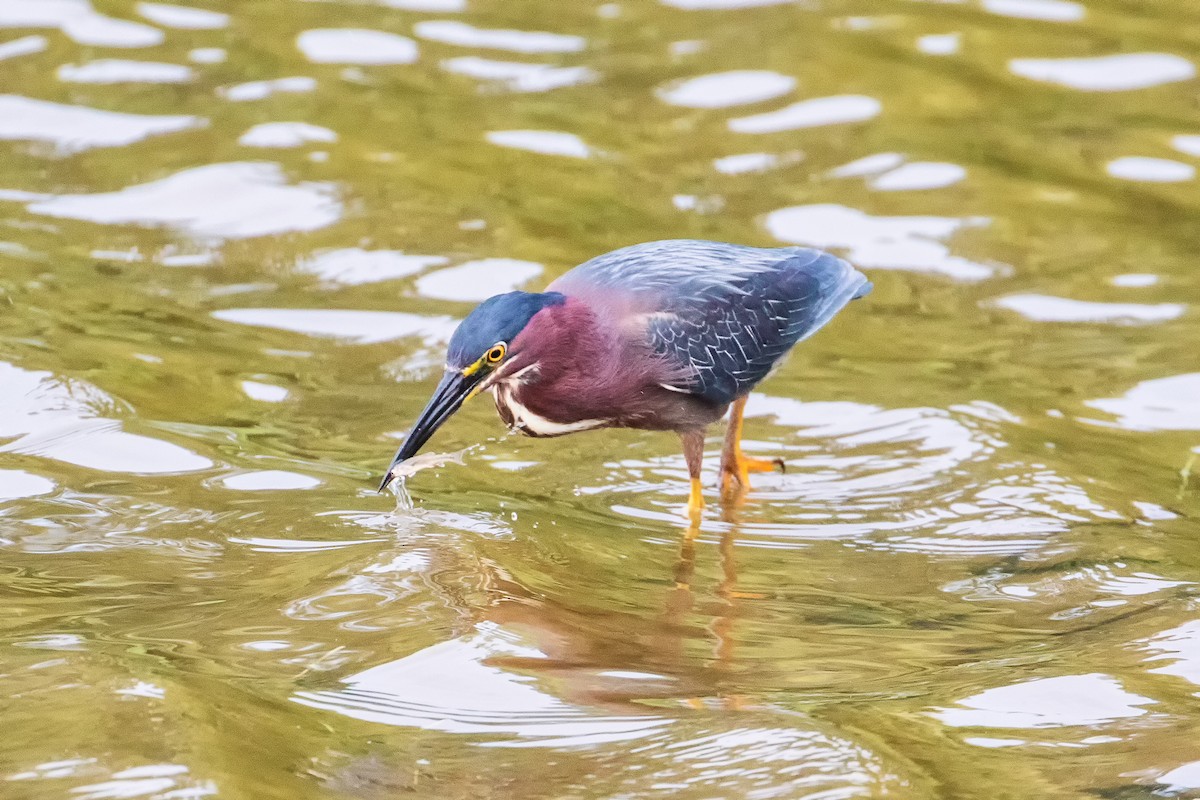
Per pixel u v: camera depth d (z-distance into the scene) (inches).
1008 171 655.1
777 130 682.8
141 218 586.6
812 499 439.2
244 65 722.2
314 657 309.7
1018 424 477.1
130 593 343.0
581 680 307.6
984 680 313.1
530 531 398.9
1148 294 563.8
